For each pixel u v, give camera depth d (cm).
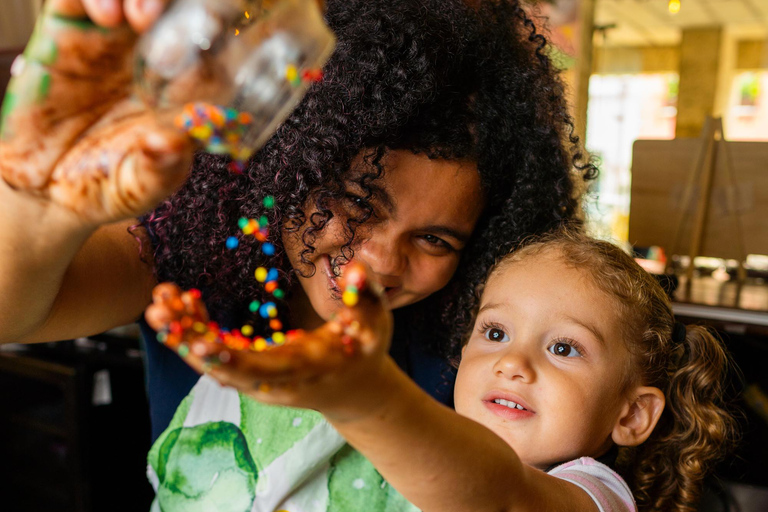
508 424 94
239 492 99
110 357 193
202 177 96
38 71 47
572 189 116
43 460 212
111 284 94
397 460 53
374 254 89
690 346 116
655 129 932
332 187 87
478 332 104
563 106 112
